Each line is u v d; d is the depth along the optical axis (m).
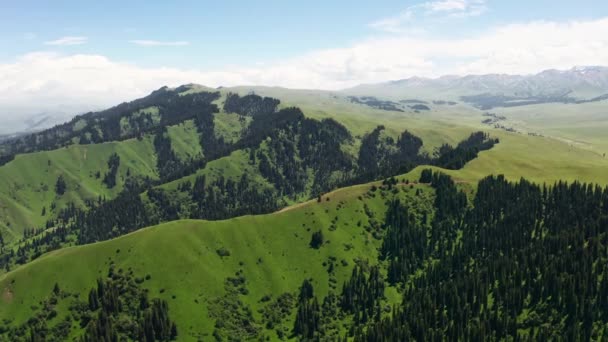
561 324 194.50
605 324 189.25
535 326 198.88
